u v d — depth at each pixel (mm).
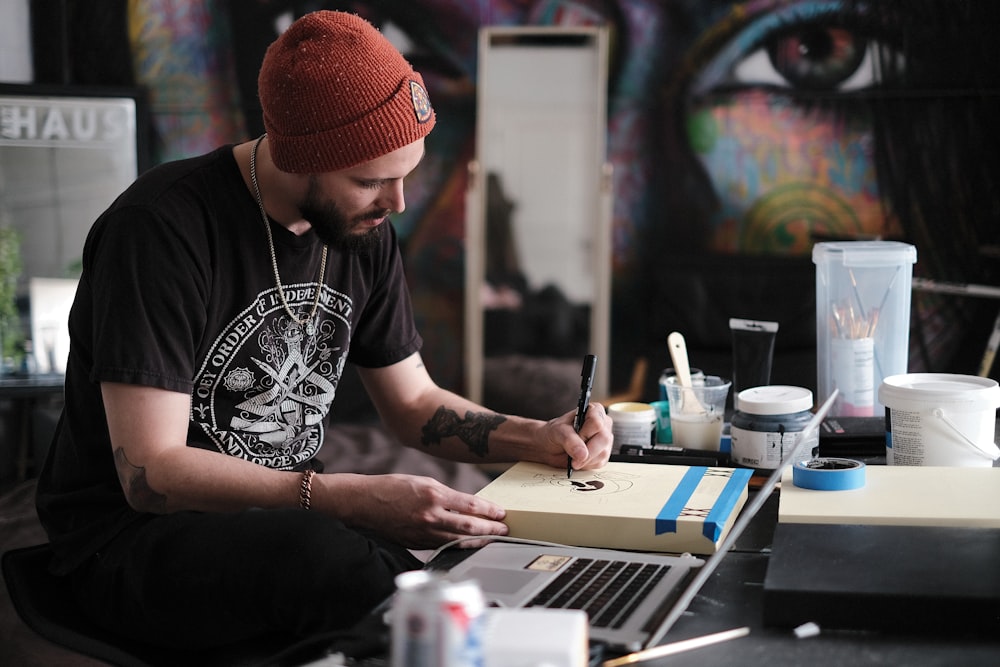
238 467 1342
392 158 1364
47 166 4148
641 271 4609
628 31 4480
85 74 4562
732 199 4508
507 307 4652
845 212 4445
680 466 1440
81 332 1471
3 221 4113
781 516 1129
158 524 1316
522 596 992
